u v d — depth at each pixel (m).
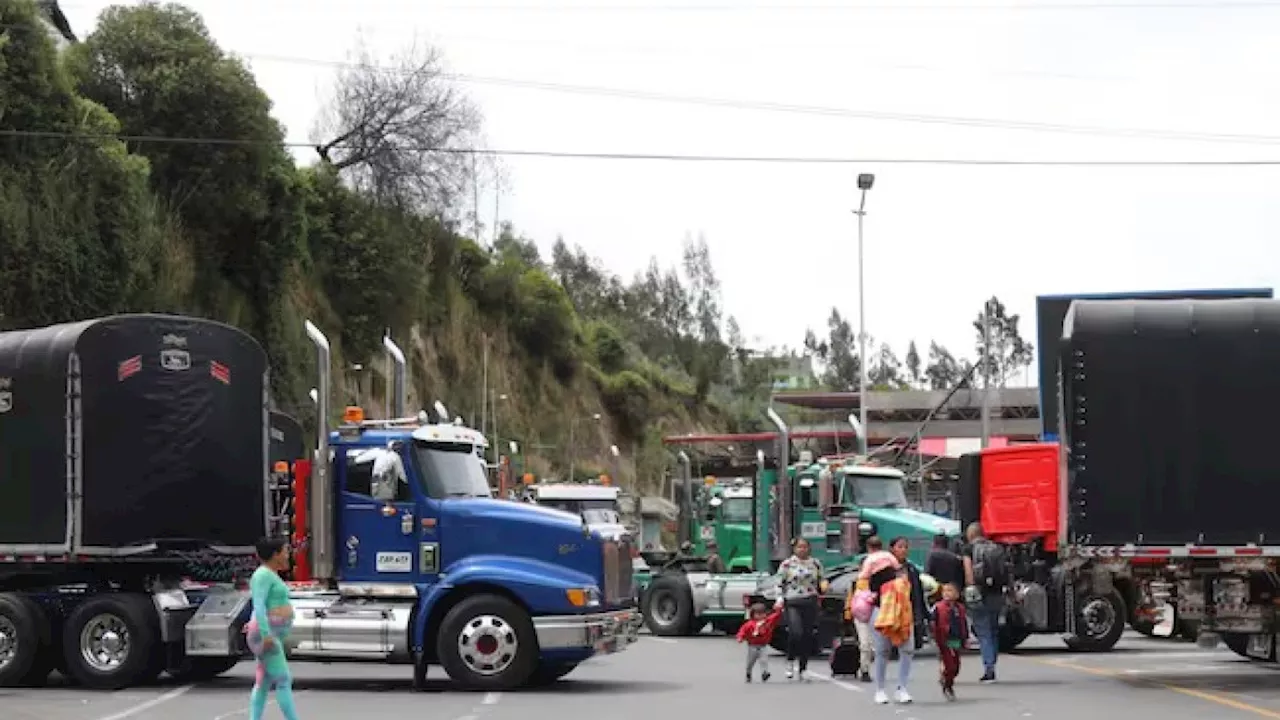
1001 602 20.88
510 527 19.69
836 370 177.75
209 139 59.88
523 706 17.59
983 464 27.77
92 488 19.28
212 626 19.31
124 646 19.33
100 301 48.84
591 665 24.52
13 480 19.42
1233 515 19.22
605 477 41.03
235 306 60.75
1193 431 19.31
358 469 20.14
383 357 75.25
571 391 103.62
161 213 56.41
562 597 19.28
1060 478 20.17
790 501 30.67
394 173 76.06
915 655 26.31
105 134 49.81
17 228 45.03
